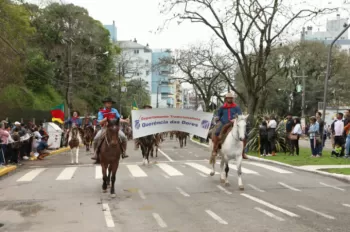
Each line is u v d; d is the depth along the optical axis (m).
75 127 21.97
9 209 10.29
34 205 10.70
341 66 59.06
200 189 12.54
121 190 12.59
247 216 9.02
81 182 14.40
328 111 49.91
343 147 21.17
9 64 31.16
